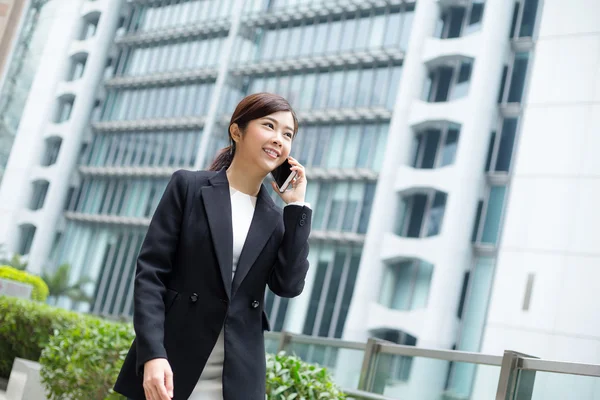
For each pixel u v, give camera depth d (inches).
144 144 1374.3
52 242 1408.7
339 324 1096.8
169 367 65.6
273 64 1243.8
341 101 1176.2
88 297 1307.8
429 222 1093.1
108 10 1499.8
